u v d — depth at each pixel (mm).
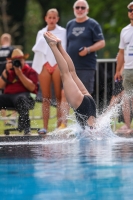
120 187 7977
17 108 16422
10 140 14227
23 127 16406
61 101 16703
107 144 12883
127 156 10766
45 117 16750
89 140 13914
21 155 11023
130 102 16125
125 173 8938
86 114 13859
